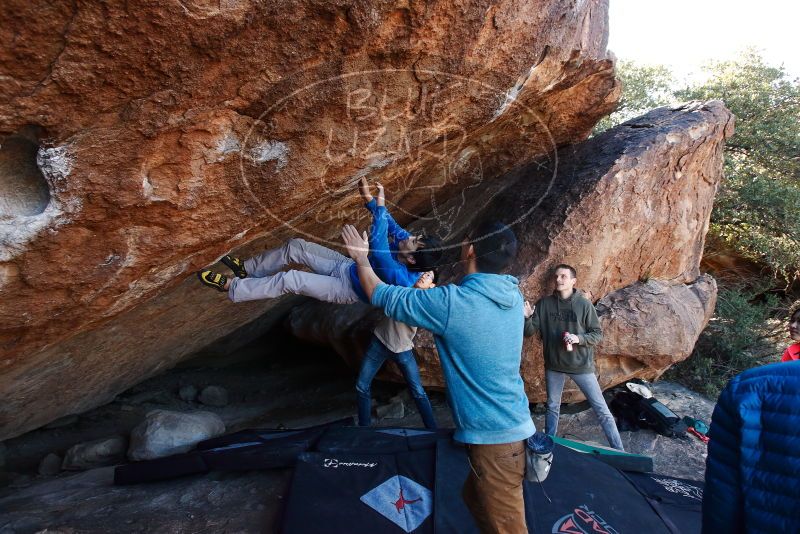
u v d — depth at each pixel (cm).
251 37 158
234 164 194
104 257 188
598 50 338
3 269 168
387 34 188
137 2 131
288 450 329
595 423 443
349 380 593
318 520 271
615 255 446
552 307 377
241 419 518
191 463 334
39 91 134
